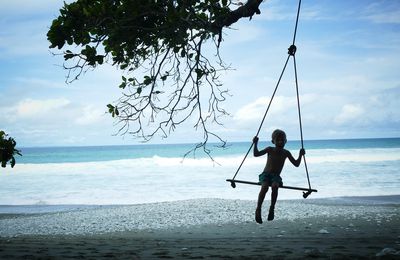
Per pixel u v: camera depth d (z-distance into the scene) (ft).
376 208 64.08
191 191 99.30
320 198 80.59
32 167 163.94
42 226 54.44
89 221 57.16
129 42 27.12
